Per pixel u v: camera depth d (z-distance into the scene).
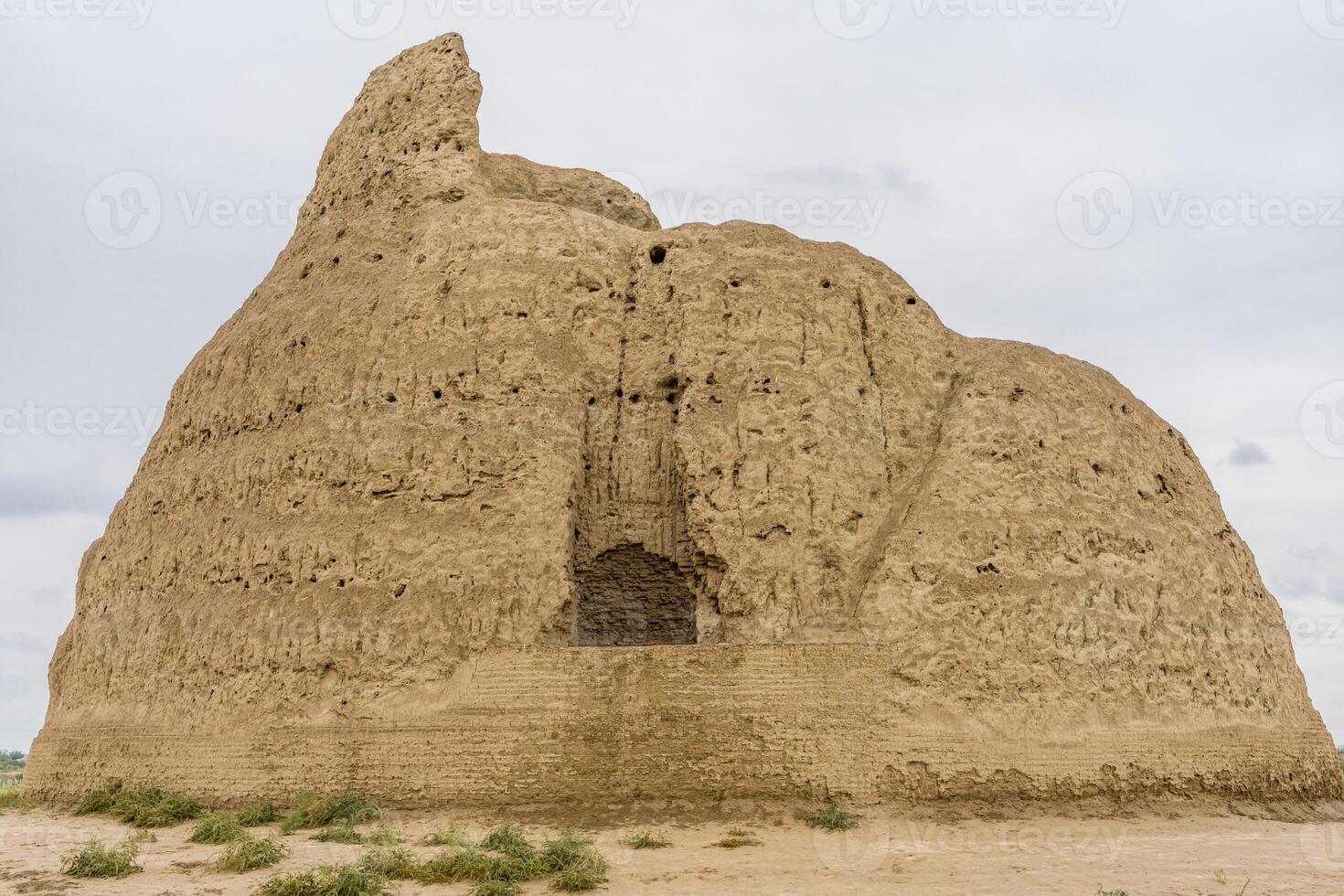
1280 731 19.36
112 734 19.11
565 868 12.52
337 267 22.45
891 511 19.20
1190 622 19.28
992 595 17.95
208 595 19.19
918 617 17.55
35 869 13.43
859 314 20.84
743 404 19.20
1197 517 21.05
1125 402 21.66
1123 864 13.39
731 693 16.66
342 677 17.47
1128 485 20.25
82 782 19.22
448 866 12.64
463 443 18.81
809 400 19.36
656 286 20.98
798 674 16.73
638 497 19.47
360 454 19.16
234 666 18.19
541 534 17.98
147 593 20.12
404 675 17.25
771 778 16.27
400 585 17.92
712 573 18.34
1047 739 17.11
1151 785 17.52
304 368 20.56
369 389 19.64
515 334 19.75
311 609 18.02
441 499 18.53
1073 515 19.19
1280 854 14.23
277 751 17.30
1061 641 17.92
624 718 16.64
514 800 16.36
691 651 16.84
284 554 18.67
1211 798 17.89
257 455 20.03
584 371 20.00
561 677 16.89
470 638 17.33
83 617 21.61
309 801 16.53
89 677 20.33
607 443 19.70
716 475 18.73
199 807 17.31
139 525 21.48
